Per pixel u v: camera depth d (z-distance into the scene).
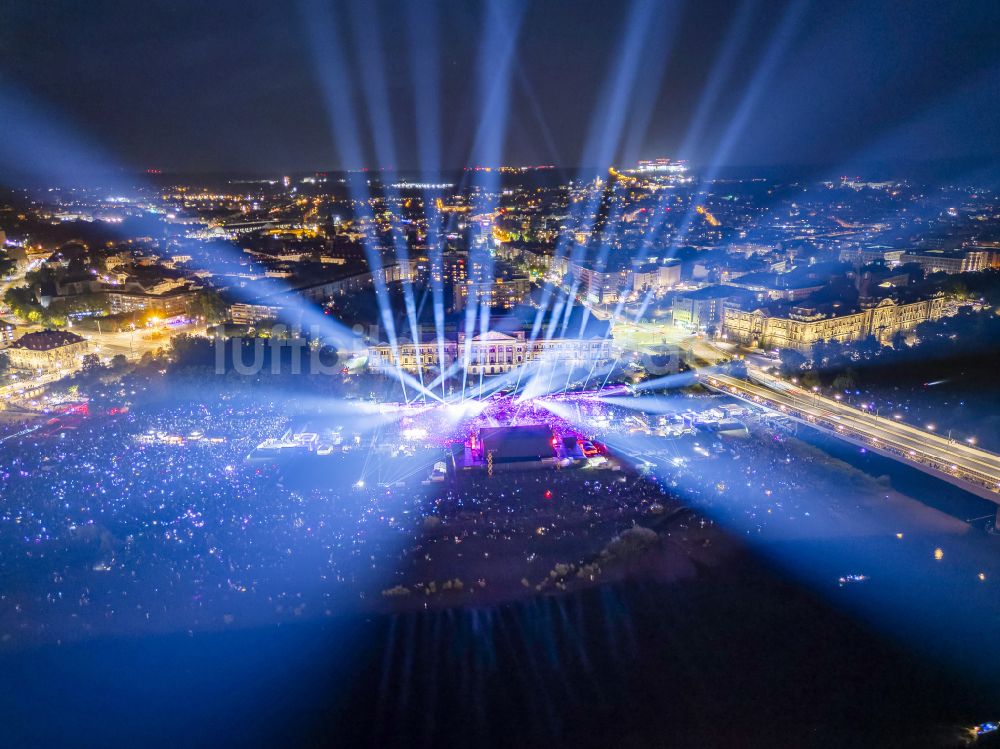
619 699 112.25
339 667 116.81
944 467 158.88
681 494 166.75
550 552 146.00
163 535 141.62
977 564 141.88
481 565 141.50
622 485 171.12
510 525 154.50
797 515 158.88
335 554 141.75
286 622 124.25
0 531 137.62
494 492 167.50
